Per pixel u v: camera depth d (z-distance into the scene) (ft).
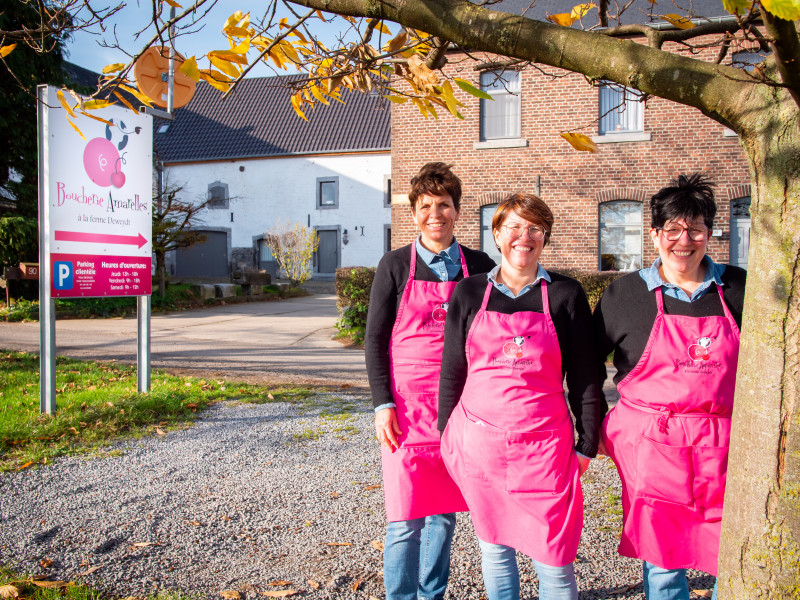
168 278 70.03
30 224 50.14
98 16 7.66
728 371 7.13
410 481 8.16
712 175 45.09
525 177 47.78
